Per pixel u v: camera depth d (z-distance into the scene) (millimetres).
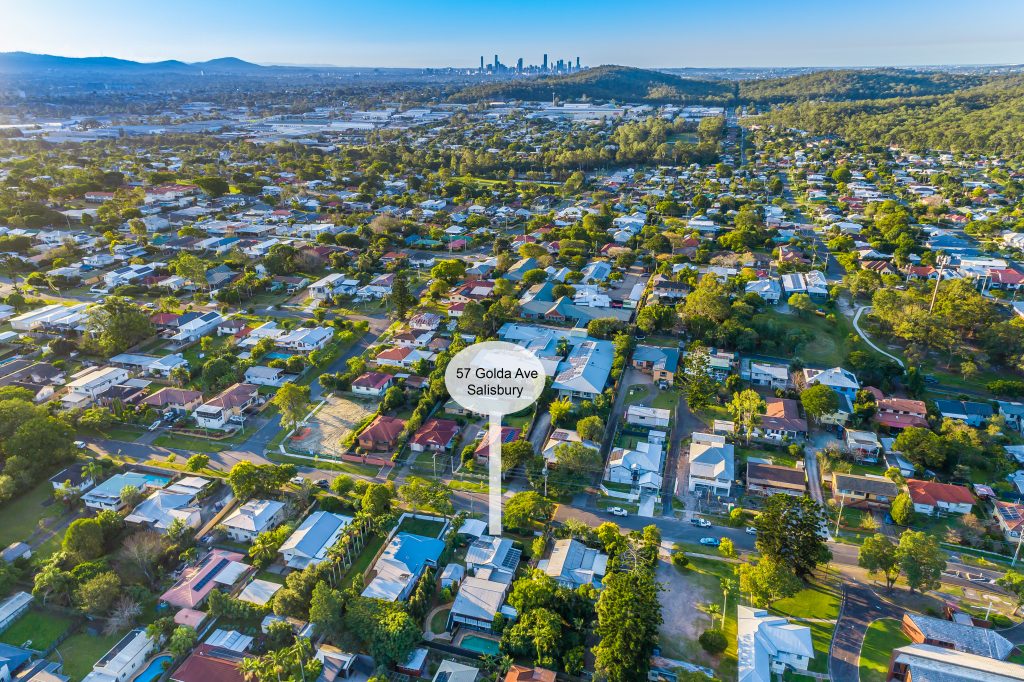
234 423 126500
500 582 85375
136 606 80562
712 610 80625
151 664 74938
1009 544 94750
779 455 117375
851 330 169500
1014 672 67938
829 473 111250
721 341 156875
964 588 87312
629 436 123188
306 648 73000
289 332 163750
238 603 80375
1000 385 133750
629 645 69812
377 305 188500
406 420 127438
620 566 86375
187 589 83312
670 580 88312
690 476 107562
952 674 67562
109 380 137875
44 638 78438
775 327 158500
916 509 101438
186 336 161625
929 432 113438
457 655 76812
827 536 97188
